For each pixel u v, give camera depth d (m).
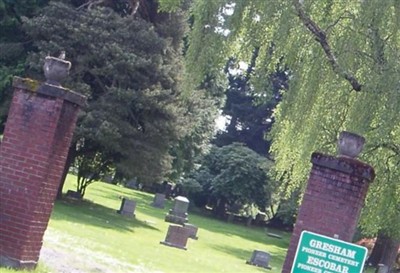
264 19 14.64
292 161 17.55
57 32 30.38
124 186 59.59
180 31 32.56
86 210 31.53
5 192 11.86
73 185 44.31
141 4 33.00
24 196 11.79
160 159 31.61
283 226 59.28
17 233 11.77
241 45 15.12
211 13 14.83
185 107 32.31
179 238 27.45
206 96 42.31
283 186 18.33
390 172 14.95
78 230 23.36
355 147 10.55
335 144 14.90
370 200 15.03
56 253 16.61
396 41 14.38
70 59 30.42
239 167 55.53
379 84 13.53
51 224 22.86
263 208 57.03
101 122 29.48
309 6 14.70
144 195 55.88
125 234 26.55
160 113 31.22
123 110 30.22
